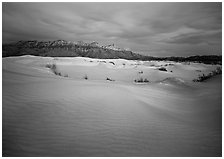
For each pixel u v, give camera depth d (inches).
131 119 232.7
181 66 1563.7
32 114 206.5
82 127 196.2
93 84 369.1
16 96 244.2
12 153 144.5
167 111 288.7
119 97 302.8
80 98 271.4
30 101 236.4
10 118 192.4
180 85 543.2
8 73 360.5
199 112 301.1
